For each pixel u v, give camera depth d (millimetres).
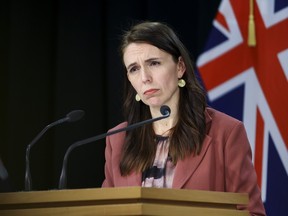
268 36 9273
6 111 11281
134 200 5207
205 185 6883
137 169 7156
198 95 7289
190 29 10977
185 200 5363
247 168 7074
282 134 9055
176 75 7211
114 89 11125
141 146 7281
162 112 6750
